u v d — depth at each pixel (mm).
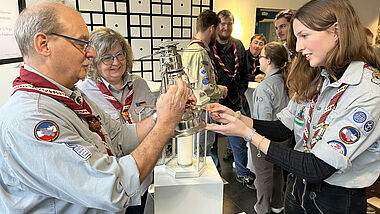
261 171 1946
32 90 751
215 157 2658
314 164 884
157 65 3518
